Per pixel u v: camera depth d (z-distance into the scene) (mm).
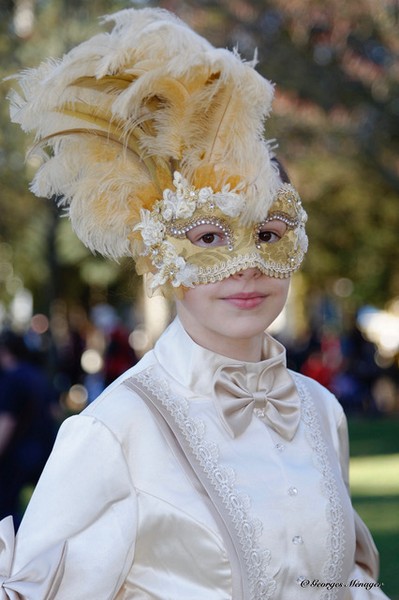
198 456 3260
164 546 3215
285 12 14844
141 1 15195
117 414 3270
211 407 3373
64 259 28281
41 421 7762
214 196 3348
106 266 29422
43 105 3355
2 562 3217
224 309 3361
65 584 3135
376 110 15492
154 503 3199
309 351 27906
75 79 3334
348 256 30719
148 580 3246
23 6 16094
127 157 3461
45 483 3258
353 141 16344
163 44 3262
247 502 3223
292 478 3322
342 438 3773
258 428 3400
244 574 3146
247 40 15227
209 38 15102
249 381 3445
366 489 12516
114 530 3195
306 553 3262
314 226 28031
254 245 3363
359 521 3785
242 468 3281
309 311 36812
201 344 3439
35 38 15930
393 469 14383
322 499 3352
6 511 7602
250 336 3377
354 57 15117
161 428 3275
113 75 3365
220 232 3363
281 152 16578
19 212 21297
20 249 25078
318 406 3693
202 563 3170
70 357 28812
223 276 3334
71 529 3195
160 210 3420
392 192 26484
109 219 3504
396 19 14930
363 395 25609
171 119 3379
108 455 3223
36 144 3451
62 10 15828
